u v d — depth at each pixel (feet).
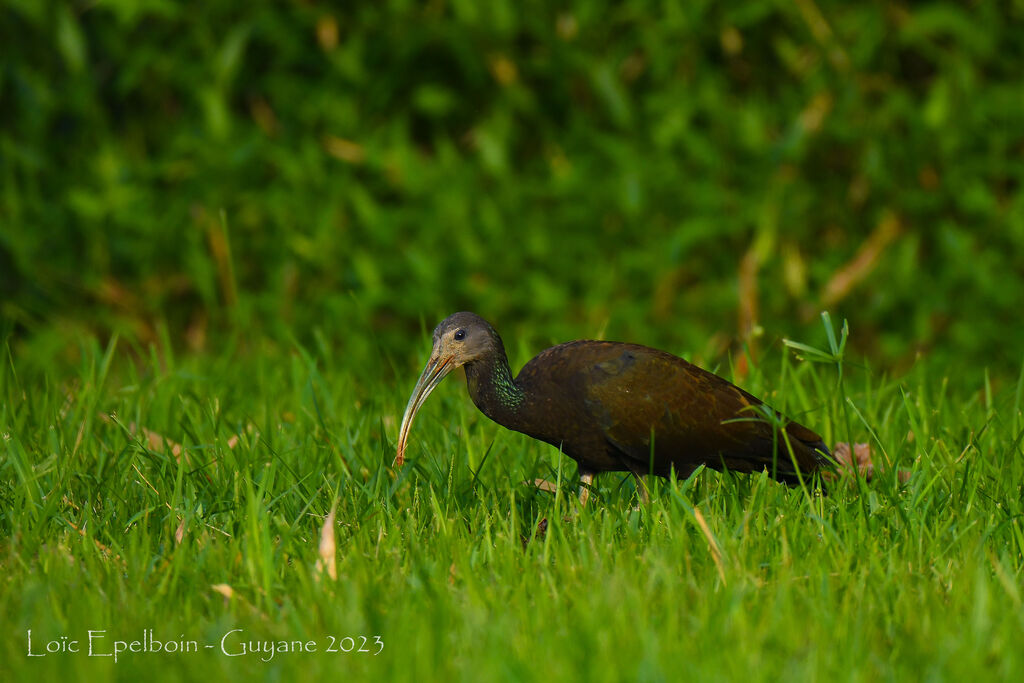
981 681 16.81
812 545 21.75
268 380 33.99
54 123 44.80
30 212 43.21
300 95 43.21
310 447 27.32
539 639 18.28
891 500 23.59
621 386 24.98
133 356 43.42
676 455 25.45
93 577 20.59
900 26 42.50
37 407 29.99
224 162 42.29
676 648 17.67
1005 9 42.16
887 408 30.83
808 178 43.62
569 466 28.12
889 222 43.01
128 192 42.09
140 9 41.09
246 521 21.95
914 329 42.86
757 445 25.41
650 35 42.09
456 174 42.24
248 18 42.60
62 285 43.50
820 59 42.19
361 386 35.40
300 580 20.34
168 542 22.12
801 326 42.93
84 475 25.02
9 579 20.74
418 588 19.90
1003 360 41.78
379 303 41.78
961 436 28.50
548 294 41.52
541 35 42.16
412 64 43.75
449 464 26.21
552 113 44.19
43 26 43.27
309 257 42.16
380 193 44.11
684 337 41.88
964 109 41.81
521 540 23.49
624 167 41.19
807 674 16.76
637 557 21.15
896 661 17.88
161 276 43.83
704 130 43.68
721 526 22.22
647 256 41.81
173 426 29.76
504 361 26.14
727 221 41.50
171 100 45.21
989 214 41.98
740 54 43.88
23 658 17.78
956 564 21.06
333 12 42.78
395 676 16.94
